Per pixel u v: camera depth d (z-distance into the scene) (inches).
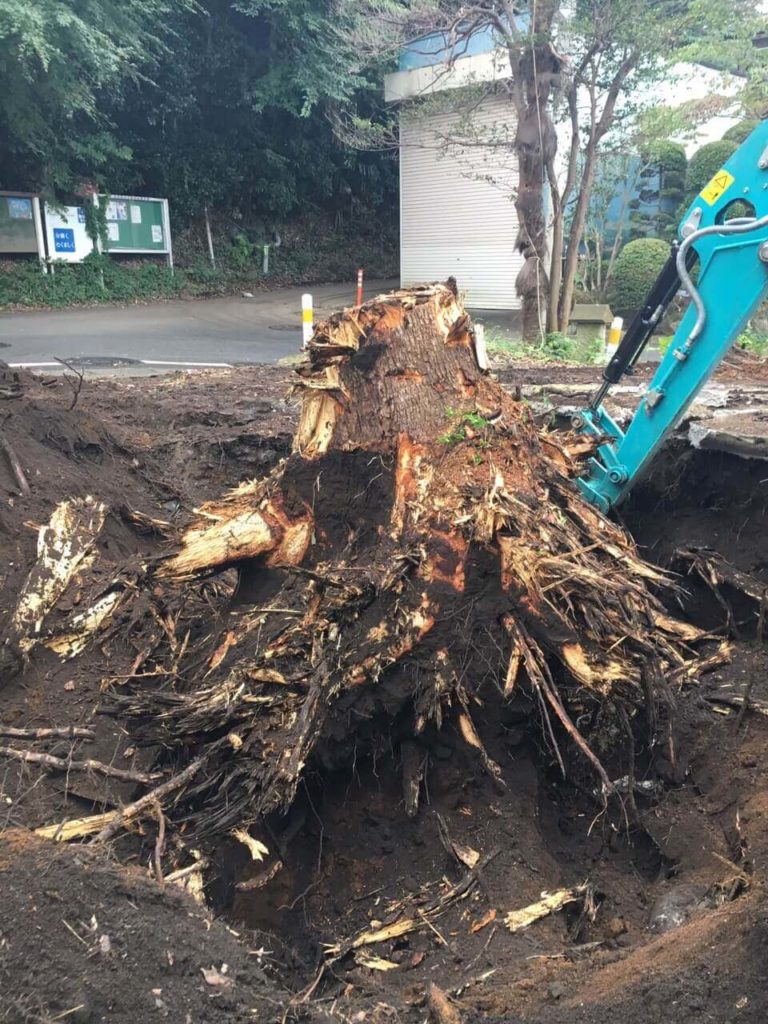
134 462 203.2
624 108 462.3
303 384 135.9
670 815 113.8
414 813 107.0
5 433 170.1
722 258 141.3
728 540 173.8
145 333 550.6
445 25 490.9
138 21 642.8
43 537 150.1
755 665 140.8
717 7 410.6
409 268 795.4
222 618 138.3
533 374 311.6
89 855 77.7
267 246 909.2
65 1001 62.5
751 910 75.9
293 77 771.4
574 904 100.0
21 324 580.7
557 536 115.6
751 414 194.9
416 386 129.3
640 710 121.3
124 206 770.8
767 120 135.3
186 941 71.1
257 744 101.8
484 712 113.6
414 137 720.3
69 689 131.3
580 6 409.1
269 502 136.0
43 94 600.7
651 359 411.8
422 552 112.4
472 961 89.3
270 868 102.3
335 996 86.3
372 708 108.1
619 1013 69.2
